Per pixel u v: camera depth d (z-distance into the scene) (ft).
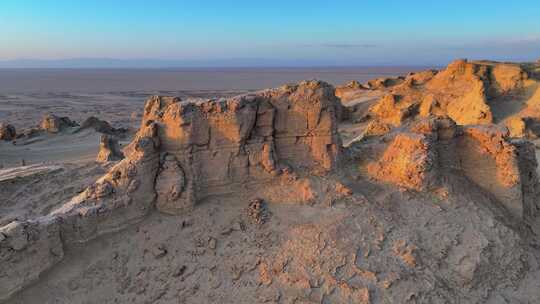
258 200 55.26
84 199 51.16
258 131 58.65
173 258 49.67
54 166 97.04
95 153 162.71
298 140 60.23
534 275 54.54
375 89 306.14
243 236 51.98
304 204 55.31
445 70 220.64
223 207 55.57
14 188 82.33
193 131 55.21
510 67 192.34
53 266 46.26
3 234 42.57
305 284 46.09
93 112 399.44
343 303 44.60
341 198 55.98
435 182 59.11
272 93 59.26
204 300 45.98
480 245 52.95
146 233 52.01
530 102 172.55
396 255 49.73
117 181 52.47
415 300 45.78
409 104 209.15
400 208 55.93
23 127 302.25
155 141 54.85
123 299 46.01
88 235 48.93
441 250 51.72
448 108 191.83
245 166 57.36
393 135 66.95
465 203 58.18
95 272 47.37
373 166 63.00
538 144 141.38
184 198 54.44
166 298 46.34
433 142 62.34
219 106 55.01
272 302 45.06
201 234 52.19
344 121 235.81
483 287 50.42
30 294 44.16
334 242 49.96
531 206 67.31
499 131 63.46
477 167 64.64
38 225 45.06
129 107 448.24
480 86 175.73
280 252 49.55
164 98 72.54
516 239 56.08
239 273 48.03
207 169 56.49
